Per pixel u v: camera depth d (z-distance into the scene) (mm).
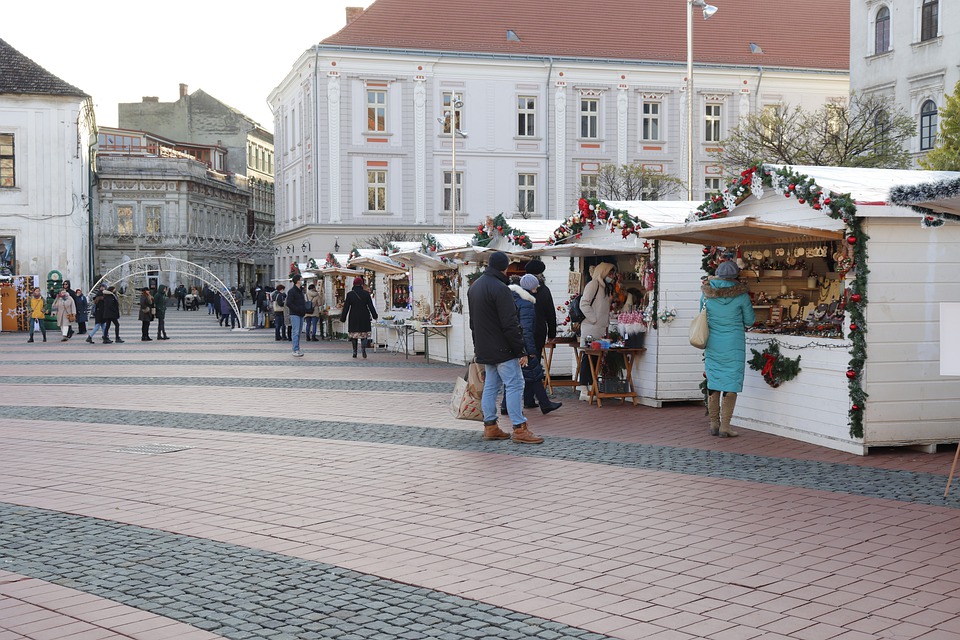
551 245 18203
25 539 7543
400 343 28891
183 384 19375
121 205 80312
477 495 9000
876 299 11055
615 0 63219
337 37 58281
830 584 6332
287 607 5941
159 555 7090
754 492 9039
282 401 16344
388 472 10102
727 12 64312
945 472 10016
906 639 5371
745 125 38938
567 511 8367
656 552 7105
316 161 57812
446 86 58844
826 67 62719
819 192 11266
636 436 12414
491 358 11789
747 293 12266
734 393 12227
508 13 61281
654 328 15312
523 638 5434
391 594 6199
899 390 11109
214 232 87562
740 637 5438
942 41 41656
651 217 15531
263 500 8867
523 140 59656
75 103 52938
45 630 5574
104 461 10867
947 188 7590
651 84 60812
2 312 43344
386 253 30406
